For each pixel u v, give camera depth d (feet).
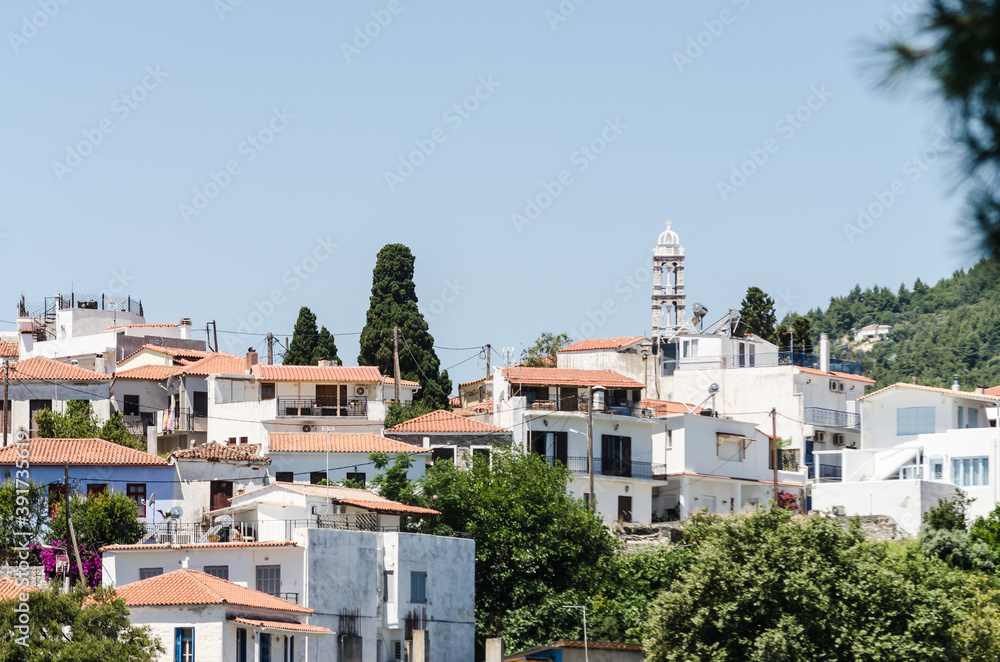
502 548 267.80
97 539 246.68
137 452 277.44
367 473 299.38
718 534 200.03
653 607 203.72
